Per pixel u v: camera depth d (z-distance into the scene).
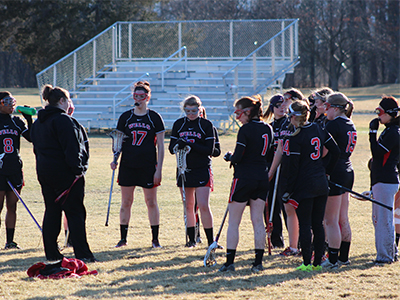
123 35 83.00
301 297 14.28
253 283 15.73
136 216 28.42
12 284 15.48
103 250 20.83
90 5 133.38
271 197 21.78
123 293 14.61
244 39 80.88
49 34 130.88
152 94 79.88
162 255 19.75
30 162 48.53
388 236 18.47
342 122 18.42
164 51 82.88
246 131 17.12
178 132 21.78
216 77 80.75
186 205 22.06
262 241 17.41
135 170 21.70
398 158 18.61
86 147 19.39
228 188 36.88
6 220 21.56
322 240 17.30
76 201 18.36
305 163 16.80
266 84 76.44
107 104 79.94
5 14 129.88
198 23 81.81
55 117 17.48
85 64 82.00
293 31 78.75
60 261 16.94
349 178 18.42
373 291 14.88
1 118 21.78
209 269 17.55
